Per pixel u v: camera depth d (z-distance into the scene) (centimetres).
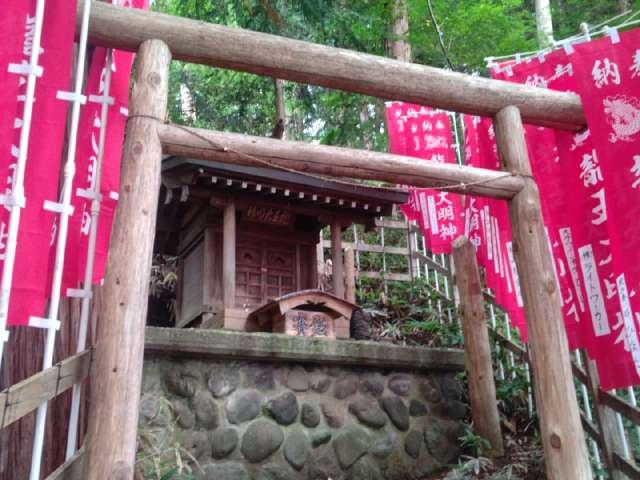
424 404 528
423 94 387
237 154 343
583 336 398
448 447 520
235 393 458
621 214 369
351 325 591
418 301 748
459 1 910
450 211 553
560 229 423
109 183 331
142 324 288
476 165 506
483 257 500
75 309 360
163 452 402
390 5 809
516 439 507
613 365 375
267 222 575
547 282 363
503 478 434
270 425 460
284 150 356
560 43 435
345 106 959
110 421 267
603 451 422
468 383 513
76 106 291
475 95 395
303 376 487
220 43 349
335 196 559
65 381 272
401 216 904
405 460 499
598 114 384
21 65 280
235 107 1081
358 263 793
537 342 354
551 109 405
